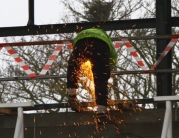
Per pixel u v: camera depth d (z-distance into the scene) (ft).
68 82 50.72
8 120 51.37
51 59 56.59
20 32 66.90
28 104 38.04
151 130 48.70
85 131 49.57
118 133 49.06
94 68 49.85
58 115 50.67
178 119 48.65
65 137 49.83
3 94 93.35
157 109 49.57
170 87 60.64
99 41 50.49
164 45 60.70
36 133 50.29
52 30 66.33
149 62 92.17
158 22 62.85
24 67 56.90
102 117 48.32
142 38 56.29
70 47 56.29
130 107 50.39
